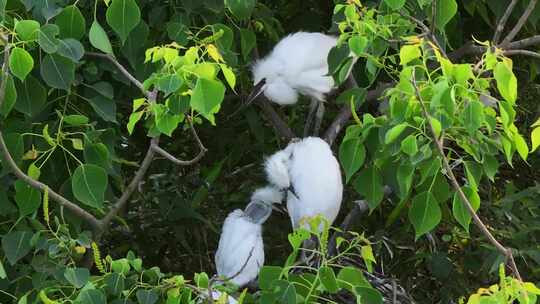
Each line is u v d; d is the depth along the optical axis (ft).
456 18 16.90
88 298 11.57
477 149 11.70
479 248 17.67
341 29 12.28
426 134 11.42
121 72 14.01
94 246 12.16
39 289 12.55
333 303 12.35
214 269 19.29
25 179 12.21
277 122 16.34
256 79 15.56
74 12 13.03
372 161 13.12
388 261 18.78
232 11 13.96
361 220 18.65
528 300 10.37
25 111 13.20
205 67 11.05
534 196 17.81
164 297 12.42
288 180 14.58
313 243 14.46
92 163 13.25
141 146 18.83
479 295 10.66
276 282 11.86
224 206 19.44
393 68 13.65
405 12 13.12
